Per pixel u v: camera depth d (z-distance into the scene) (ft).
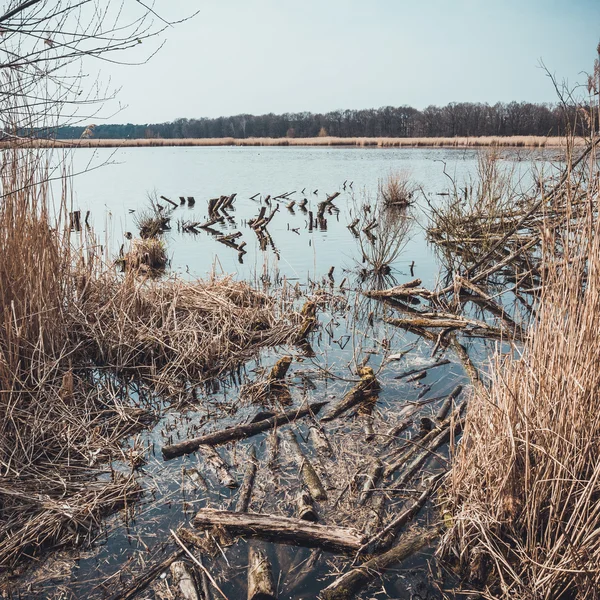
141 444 13.75
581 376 8.89
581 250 9.37
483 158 41.68
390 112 304.91
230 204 66.54
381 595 9.07
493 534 9.28
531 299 27.30
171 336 18.97
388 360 19.51
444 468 12.51
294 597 9.13
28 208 14.89
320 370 18.62
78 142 11.43
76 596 9.11
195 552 10.12
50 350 15.83
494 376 10.78
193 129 377.09
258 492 12.00
